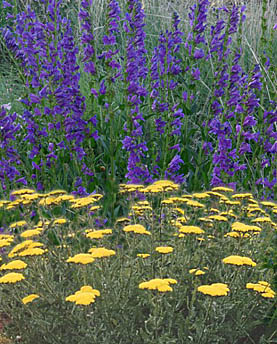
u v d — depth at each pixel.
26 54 4.29
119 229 3.11
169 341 2.31
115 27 4.24
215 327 2.49
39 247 2.64
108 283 2.49
